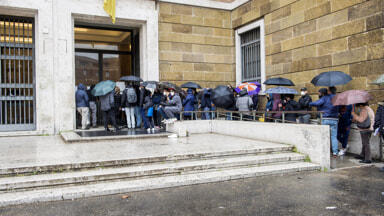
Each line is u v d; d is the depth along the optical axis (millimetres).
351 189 5055
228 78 13578
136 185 5023
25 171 5133
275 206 4254
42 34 10391
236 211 4074
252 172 5879
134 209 4160
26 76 10805
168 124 10094
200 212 4047
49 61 10469
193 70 12828
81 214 3982
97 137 8367
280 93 8836
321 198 4590
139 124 11180
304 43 10062
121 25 12375
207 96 11164
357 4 8328
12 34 10688
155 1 12070
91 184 5094
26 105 10758
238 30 13414
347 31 8617
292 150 7336
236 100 10281
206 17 13094
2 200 4297
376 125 6602
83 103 10930
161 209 4156
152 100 10656
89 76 12625
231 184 5383
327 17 9242
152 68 11992
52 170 5273
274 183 5430
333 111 7934
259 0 11977
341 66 8820
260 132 8508
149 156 5992
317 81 8109
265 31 11773
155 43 12055
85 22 11844
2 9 10062
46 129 10398
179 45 12586
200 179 5414
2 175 5008
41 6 10375
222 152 6594
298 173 6199
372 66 7934
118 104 10883
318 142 6637
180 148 7012
